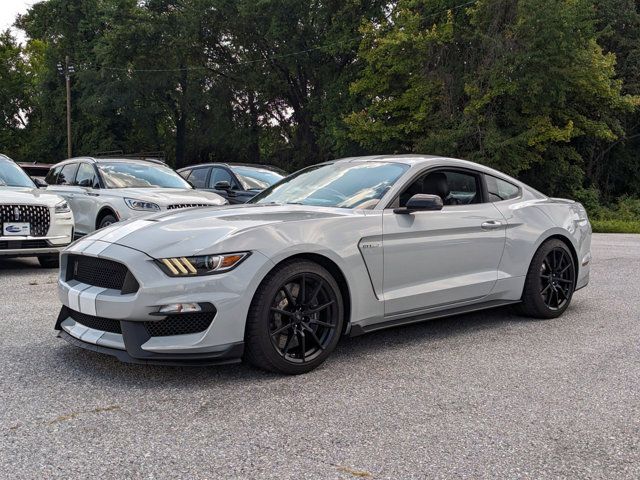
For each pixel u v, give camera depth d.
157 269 3.53
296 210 4.20
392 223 4.32
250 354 3.72
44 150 48.75
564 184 28.58
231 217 3.97
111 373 3.84
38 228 7.82
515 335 4.94
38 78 52.44
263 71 36.56
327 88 32.31
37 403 3.31
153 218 4.12
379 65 27.20
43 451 2.72
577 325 5.30
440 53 26.09
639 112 30.78
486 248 4.95
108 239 3.87
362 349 4.48
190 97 39.72
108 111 42.59
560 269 5.57
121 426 3.01
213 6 34.91
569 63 24.11
